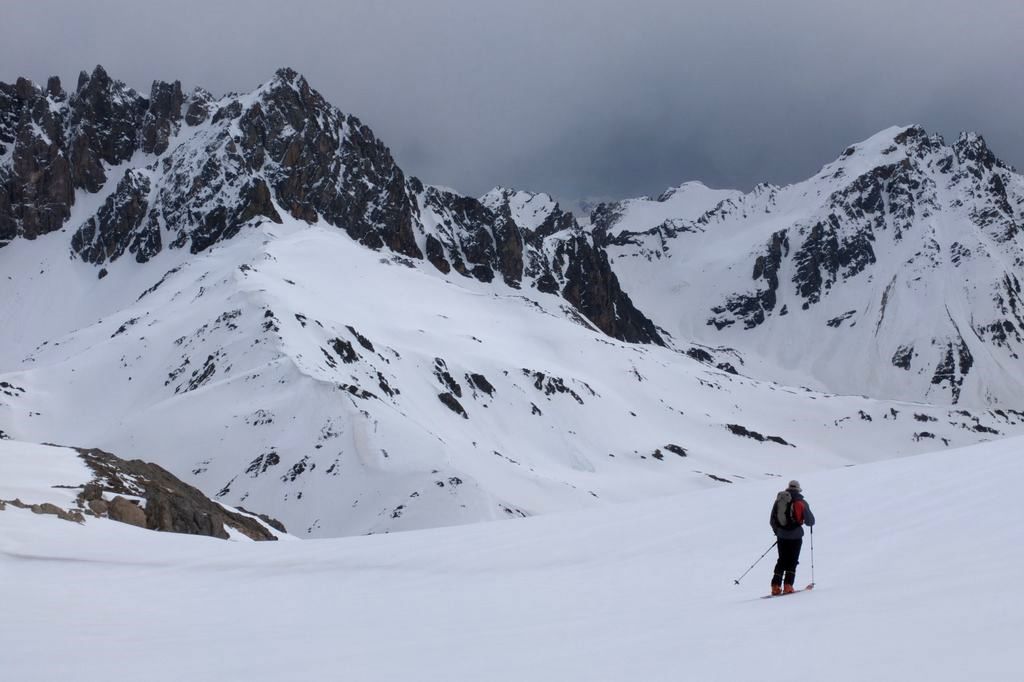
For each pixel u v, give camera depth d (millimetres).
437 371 182375
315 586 22719
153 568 26375
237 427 119375
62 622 18219
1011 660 9203
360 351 164125
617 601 17797
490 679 11852
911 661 9781
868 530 21328
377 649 14750
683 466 197250
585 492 136500
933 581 14812
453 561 24594
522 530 28547
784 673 10156
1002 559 16031
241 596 21797
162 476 54375
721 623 13844
